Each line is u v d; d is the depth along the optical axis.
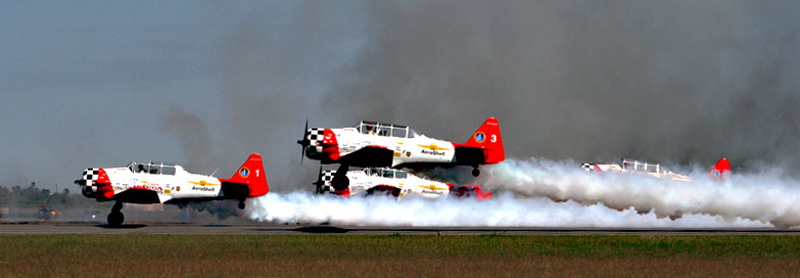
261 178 171.00
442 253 91.44
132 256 84.81
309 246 98.38
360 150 137.75
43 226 143.62
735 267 79.81
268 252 90.44
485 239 113.50
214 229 135.00
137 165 157.00
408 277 70.94
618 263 82.75
